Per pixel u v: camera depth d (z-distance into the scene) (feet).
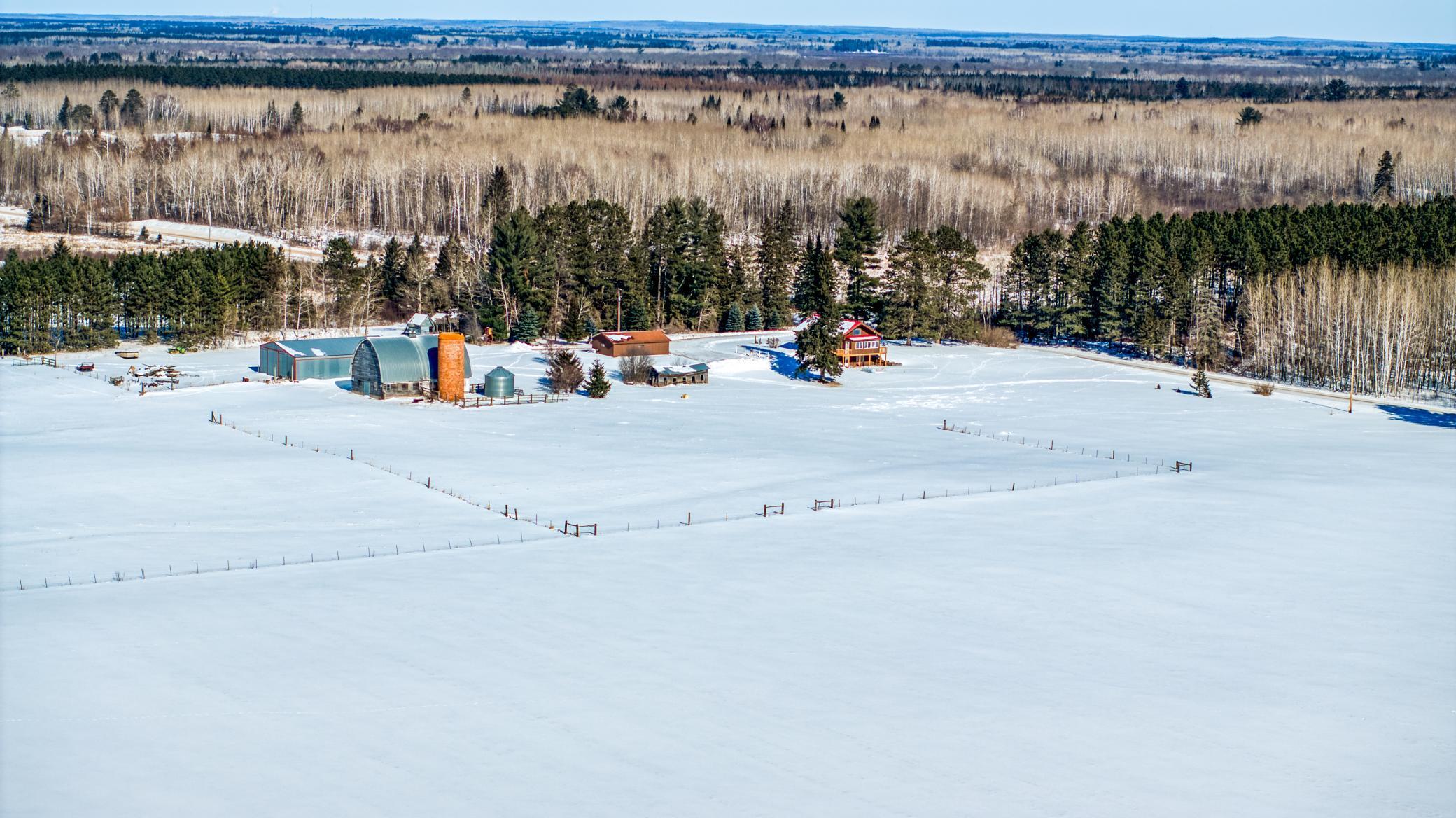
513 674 198.29
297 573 248.93
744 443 390.01
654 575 250.57
